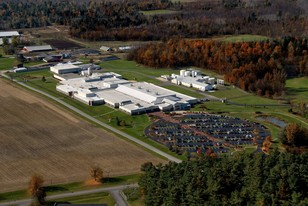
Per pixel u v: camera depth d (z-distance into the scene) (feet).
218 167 499.92
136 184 560.20
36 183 522.06
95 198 531.09
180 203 475.31
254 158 535.19
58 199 526.98
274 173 486.79
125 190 545.44
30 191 524.11
